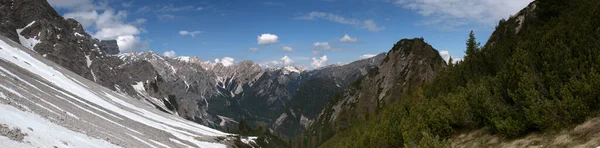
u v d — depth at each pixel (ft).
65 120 99.25
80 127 98.22
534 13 219.82
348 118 524.52
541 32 124.47
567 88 67.51
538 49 94.27
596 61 72.59
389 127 122.52
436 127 96.68
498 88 86.38
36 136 65.82
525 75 76.02
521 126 69.26
